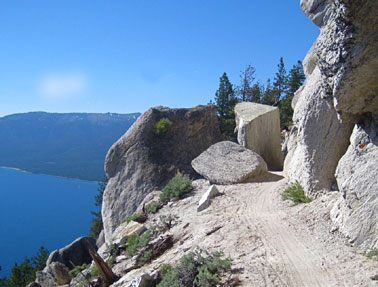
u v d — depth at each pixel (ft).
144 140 85.25
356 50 26.18
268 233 34.96
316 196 41.55
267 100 186.80
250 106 85.97
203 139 87.45
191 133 87.35
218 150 67.97
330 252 28.04
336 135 40.06
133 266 44.29
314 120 41.65
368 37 25.36
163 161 82.17
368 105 29.73
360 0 23.90
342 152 40.22
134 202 78.18
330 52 28.45
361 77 27.37
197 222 46.44
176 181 67.41
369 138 30.89
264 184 58.49
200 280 26.45
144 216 61.11
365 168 29.71
